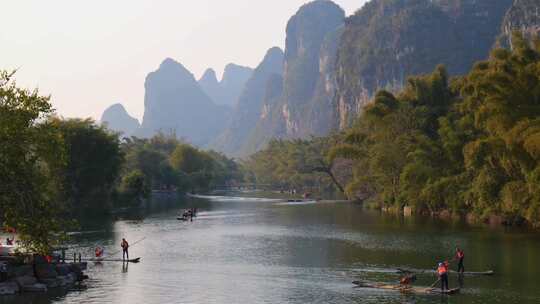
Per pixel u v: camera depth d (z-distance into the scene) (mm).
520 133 81562
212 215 133375
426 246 75062
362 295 47781
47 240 45469
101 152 136125
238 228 103188
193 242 83438
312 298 46875
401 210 131750
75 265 55656
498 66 93750
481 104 101562
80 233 95125
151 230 99938
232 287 51156
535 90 90312
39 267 51781
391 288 50281
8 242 62406
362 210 144500
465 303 44719
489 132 99688
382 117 140250
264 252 73062
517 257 64938
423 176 116938
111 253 72438
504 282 52281
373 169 137125
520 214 91500
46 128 46219
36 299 46188
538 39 101750
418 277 55656
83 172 130375
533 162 82000
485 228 93375
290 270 59938
